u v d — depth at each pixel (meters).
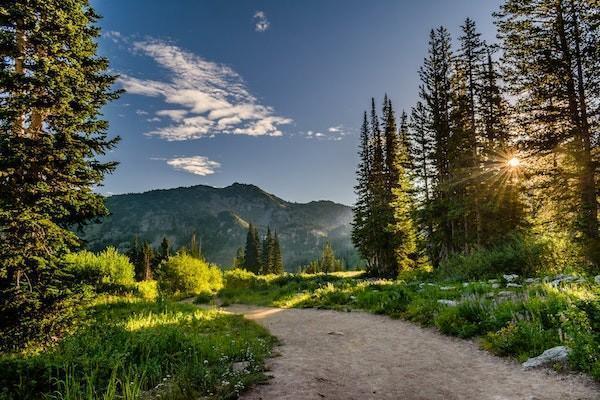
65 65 10.64
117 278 27.11
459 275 20.77
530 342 7.84
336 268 118.06
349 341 10.32
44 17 10.52
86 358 6.50
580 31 19.44
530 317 9.05
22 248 9.19
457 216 28.78
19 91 9.80
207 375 6.29
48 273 9.97
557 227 19.91
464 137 29.06
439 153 31.28
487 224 26.58
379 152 45.78
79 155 10.30
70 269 10.83
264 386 6.27
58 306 9.51
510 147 23.36
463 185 28.80
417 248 36.66
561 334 7.51
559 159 20.58
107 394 5.20
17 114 9.70
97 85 11.51
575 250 17.11
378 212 41.88
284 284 37.81
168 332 9.45
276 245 105.94
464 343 9.28
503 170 26.55
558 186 19.64
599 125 18.55
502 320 9.40
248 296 27.80
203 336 10.34
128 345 7.72
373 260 44.19
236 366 7.46
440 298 14.30
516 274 17.97
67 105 10.29
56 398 5.32
